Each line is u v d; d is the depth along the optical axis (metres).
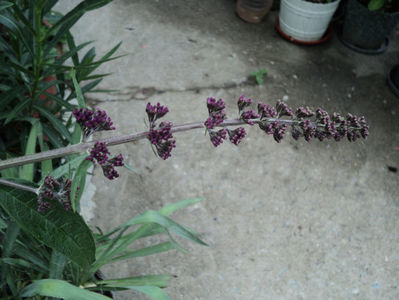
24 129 0.73
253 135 1.06
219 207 0.93
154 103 1.08
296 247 0.90
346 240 0.93
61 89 0.78
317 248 0.91
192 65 1.18
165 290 0.80
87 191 0.89
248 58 1.24
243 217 0.92
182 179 0.95
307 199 0.97
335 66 1.28
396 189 1.03
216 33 1.29
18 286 0.59
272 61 1.25
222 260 0.86
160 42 1.21
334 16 1.42
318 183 1.01
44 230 0.35
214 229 0.90
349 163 1.06
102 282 0.58
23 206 0.34
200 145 1.01
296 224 0.93
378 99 1.22
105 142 0.31
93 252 0.38
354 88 1.23
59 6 1.22
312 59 1.28
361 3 1.28
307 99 1.18
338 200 0.99
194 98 1.11
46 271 0.57
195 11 1.34
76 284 0.58
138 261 0.83
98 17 1.23
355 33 1.31
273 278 0.85
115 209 0.88
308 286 0.85
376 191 1.02
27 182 0.33
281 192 0.97
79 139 0.60
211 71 1.18
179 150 1.00
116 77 1.10
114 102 1.05
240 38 1.29
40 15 0.58
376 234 0.95
